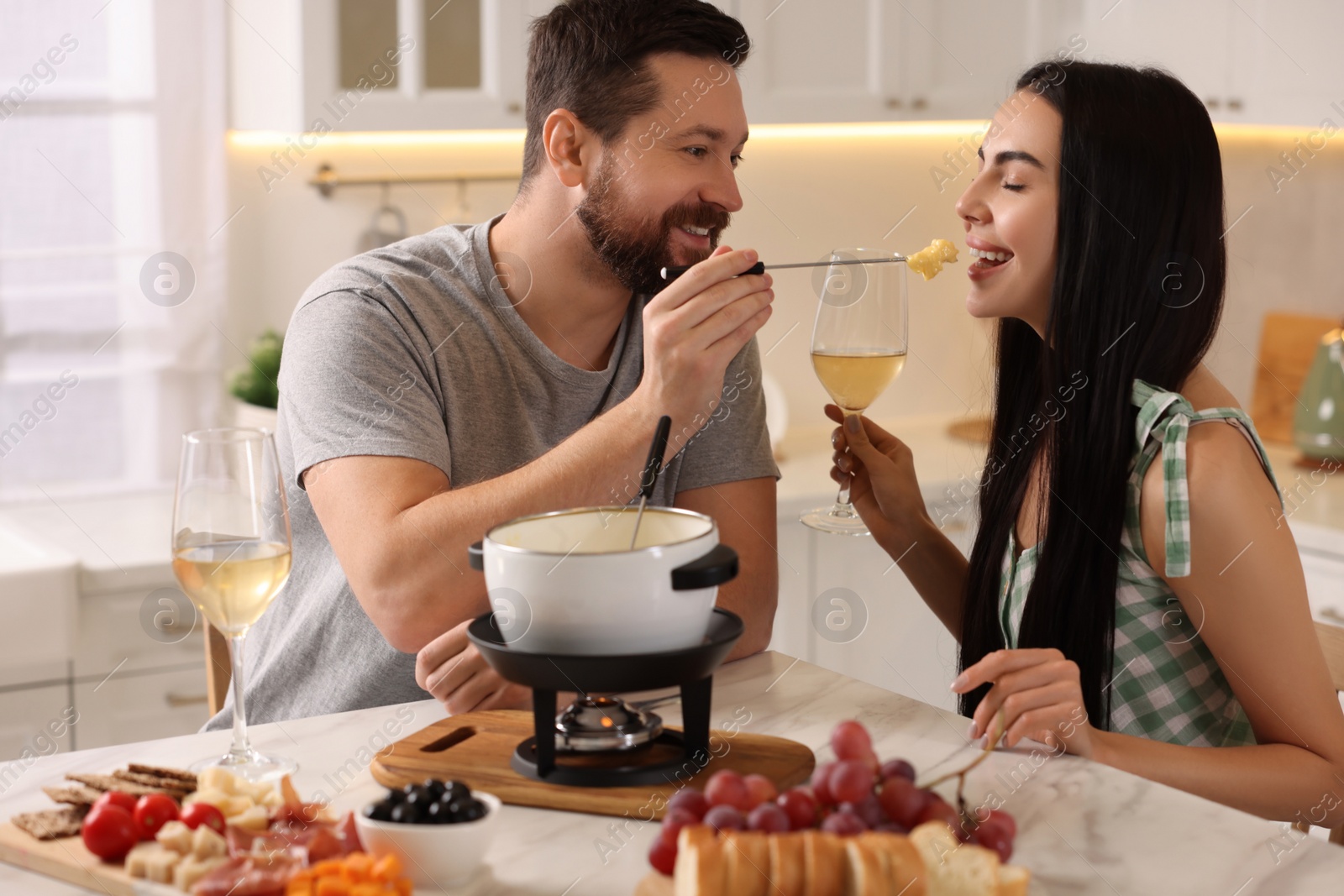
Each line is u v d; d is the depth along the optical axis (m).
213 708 1.46
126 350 2.76
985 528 1.39
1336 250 3.04
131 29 2.67
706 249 1.44
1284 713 1.14
